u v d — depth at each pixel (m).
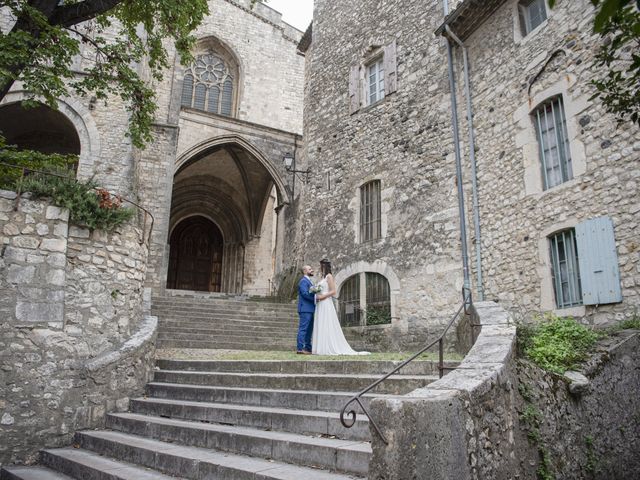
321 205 13.36
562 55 7.58
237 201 21.53
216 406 5.02
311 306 7.97
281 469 3.39
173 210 21.48
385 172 11.52
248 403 5.11
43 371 5.66
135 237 7.01
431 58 10.98
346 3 14.36
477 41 9.78
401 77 11.73
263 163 17.62
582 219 6.89
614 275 6.28
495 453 3.18
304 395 4.65
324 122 14.02
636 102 4.69
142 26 13.67
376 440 2.68
